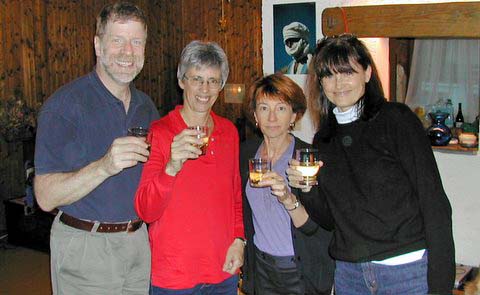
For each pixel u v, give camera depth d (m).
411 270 2.03
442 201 1.94
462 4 3.57
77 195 2.07
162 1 8.34
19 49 6.22
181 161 2.10
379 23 3.87
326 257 2.51
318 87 2.19
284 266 2.51
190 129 2.09
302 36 4.32
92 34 7.08
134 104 2.40
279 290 2.55
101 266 2.28
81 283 2.28
